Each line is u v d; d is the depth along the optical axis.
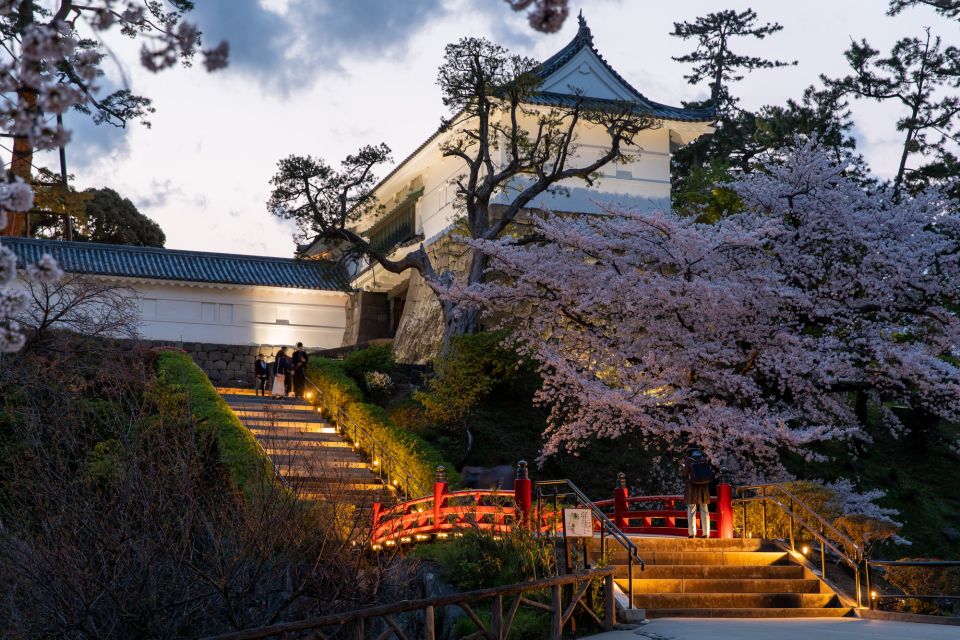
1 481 12.98
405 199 41.06
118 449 12.91
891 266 23.00
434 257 38.19
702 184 42.72
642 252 24.16
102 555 10.52
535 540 14.30
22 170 18.69
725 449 22.14
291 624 8.00
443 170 38.72
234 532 11.69
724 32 59.84
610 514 20.19
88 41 19.73
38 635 10.27
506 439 27.75
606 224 24.38
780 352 22.56
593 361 24.66
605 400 22.22
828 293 23.48
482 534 14.57
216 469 18.05
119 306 23.25
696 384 23.06
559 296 25.03
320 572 12.09
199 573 10.74
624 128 31.66
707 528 16.83
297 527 12.02
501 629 10.26
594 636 11.95
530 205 35.50
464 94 31.03
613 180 36.91
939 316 23.08
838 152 38.28
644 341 23.39
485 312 26.81
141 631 10.43
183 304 38.78
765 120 40.31
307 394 30.44
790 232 23.62
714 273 23.02
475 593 9.77
